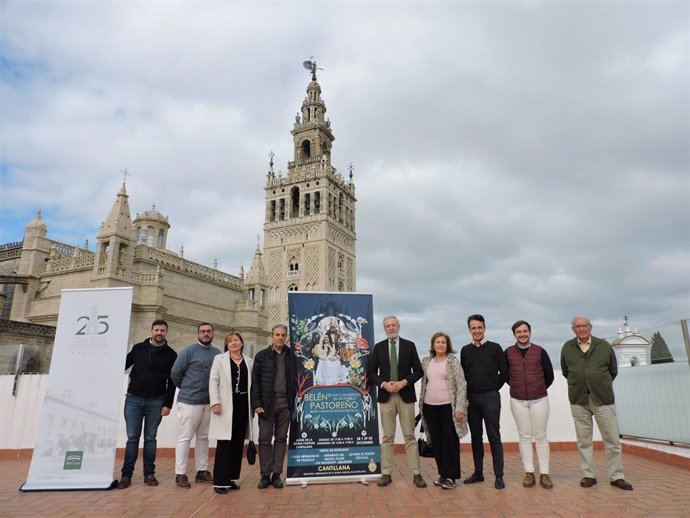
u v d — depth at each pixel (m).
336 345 9.32
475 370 8.44
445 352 8.59
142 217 49.91
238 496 7.58
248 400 8.62
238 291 46.22
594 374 8.05
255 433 12.68
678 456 9.72
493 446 8.10
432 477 9.08
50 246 36.62
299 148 79.00
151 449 8.66
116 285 30.72
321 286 68.25
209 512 6.61
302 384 8.99
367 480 8.43
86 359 9.07
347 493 7.70
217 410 8.04
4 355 13.06
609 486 7.93
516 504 6.85
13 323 23.88
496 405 8.25
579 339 8.52
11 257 39.12
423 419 8.49
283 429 8.49
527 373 8.36
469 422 8.54
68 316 9.31
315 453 8.65
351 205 81.81
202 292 41.34
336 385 9.09
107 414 8.73
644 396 11.42
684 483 8.08
